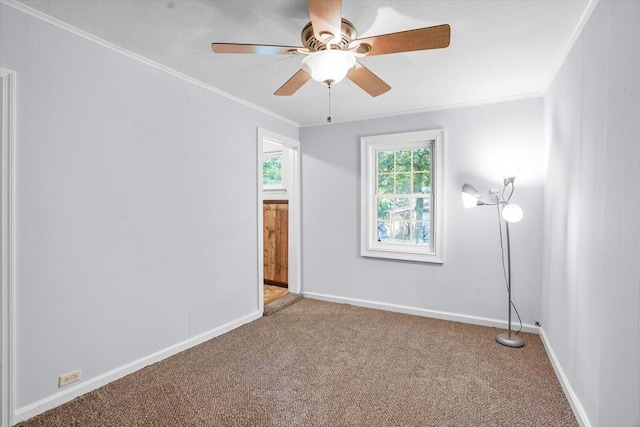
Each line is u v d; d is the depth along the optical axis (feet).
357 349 9.11
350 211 13.23
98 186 7.05
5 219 5.64
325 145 13.70
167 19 6.24
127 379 7.44
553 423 5.98
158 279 8.36
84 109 6.79
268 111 12.14
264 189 15.90
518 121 10.37
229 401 6.64
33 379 6.07
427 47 5.40
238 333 10.27
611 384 4.66
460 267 11.29
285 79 9.22
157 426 5.88
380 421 6.05
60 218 6.42
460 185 11.21
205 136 9.66
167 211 8.57
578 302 6.25
